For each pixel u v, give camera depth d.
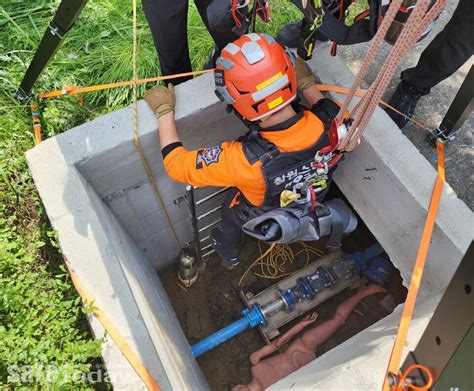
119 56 2.96
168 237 3.42
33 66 2.48
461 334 1.01
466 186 2.63
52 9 3.18
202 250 3.75
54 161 2.22
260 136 2.05
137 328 1.88
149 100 2.30
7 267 2.09
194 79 2.41
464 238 2.03
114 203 2.71
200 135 2.62
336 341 3.39
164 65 2.72
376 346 1.81
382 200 2.40
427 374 1.21
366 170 2.39
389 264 3.40
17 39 2.97
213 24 2.03
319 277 3.38
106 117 2.32
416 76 2.51
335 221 2.28
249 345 3.48
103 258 2.03
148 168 2.56
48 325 1.93
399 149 2.22
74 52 2.98
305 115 2.09
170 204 3.04
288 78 1.96
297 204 2.19
